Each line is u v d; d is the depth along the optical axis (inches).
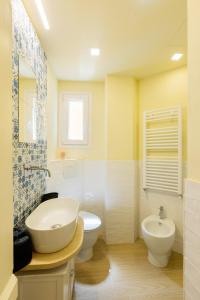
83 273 76.0
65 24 58.8
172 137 89.4
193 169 38.4
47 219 56.8
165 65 88.8
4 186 21.0
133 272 76.6
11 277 22.7
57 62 85.4
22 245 38.4
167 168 90.7
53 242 42.1
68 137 109.5
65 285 44.1
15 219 45.5
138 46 72.3
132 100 101.9
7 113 22.2
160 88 97.9
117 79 101.0
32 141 59.2
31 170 58.5
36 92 63.7
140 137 105.0
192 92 38.4
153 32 63.5
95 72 97.0
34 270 42.3
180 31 63.0
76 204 62.0
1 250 19.9
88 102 110.2
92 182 109.8
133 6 51.7
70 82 109.2
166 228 84.4
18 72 47.3
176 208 89.7
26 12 52.8
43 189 73.1
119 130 101.1
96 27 60.6
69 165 98.0
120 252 91.3
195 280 36.5
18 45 47.1
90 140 110.4
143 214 102.7
